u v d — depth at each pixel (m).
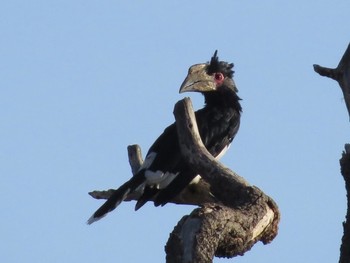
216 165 10.59
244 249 9.89
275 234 10.40
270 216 10.21
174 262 9.10
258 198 10.23
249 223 9.90
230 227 9.54
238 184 10.39
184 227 9.26
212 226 9.24
